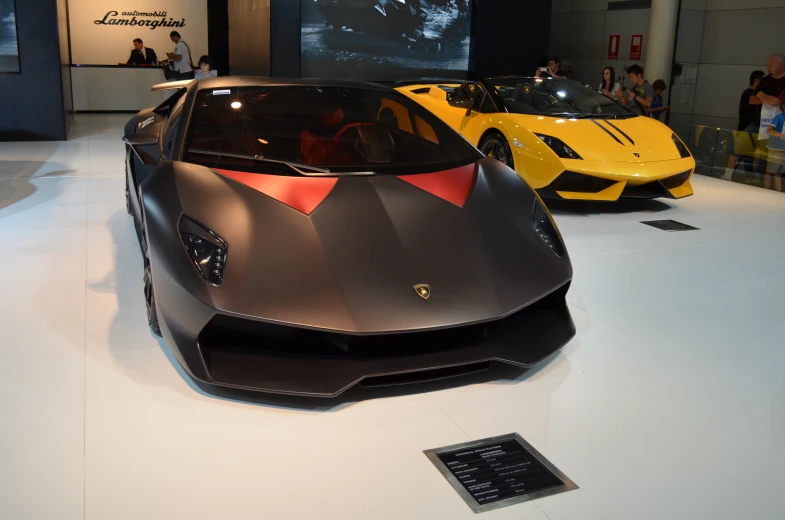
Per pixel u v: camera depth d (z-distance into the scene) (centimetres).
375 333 205
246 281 212
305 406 223
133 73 1202
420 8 1038
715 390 245
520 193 282
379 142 290
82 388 230
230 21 1230
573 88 607
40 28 783
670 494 186
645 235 462
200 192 242
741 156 670
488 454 201
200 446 200
